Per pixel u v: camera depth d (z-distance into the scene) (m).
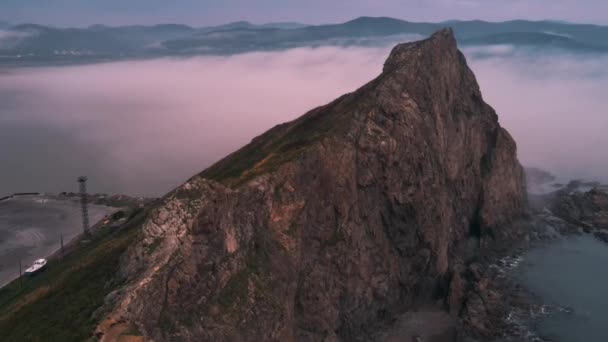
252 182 89.69
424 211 115.94
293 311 88.56
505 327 107.62
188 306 72.06
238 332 75.31
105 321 64.25
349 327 100.06
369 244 106.88
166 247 72.00
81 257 104.31
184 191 77.81
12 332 74.69
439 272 118.00
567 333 106.19
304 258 93.38
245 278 80.69
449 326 107.88
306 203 95.25
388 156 110.00
